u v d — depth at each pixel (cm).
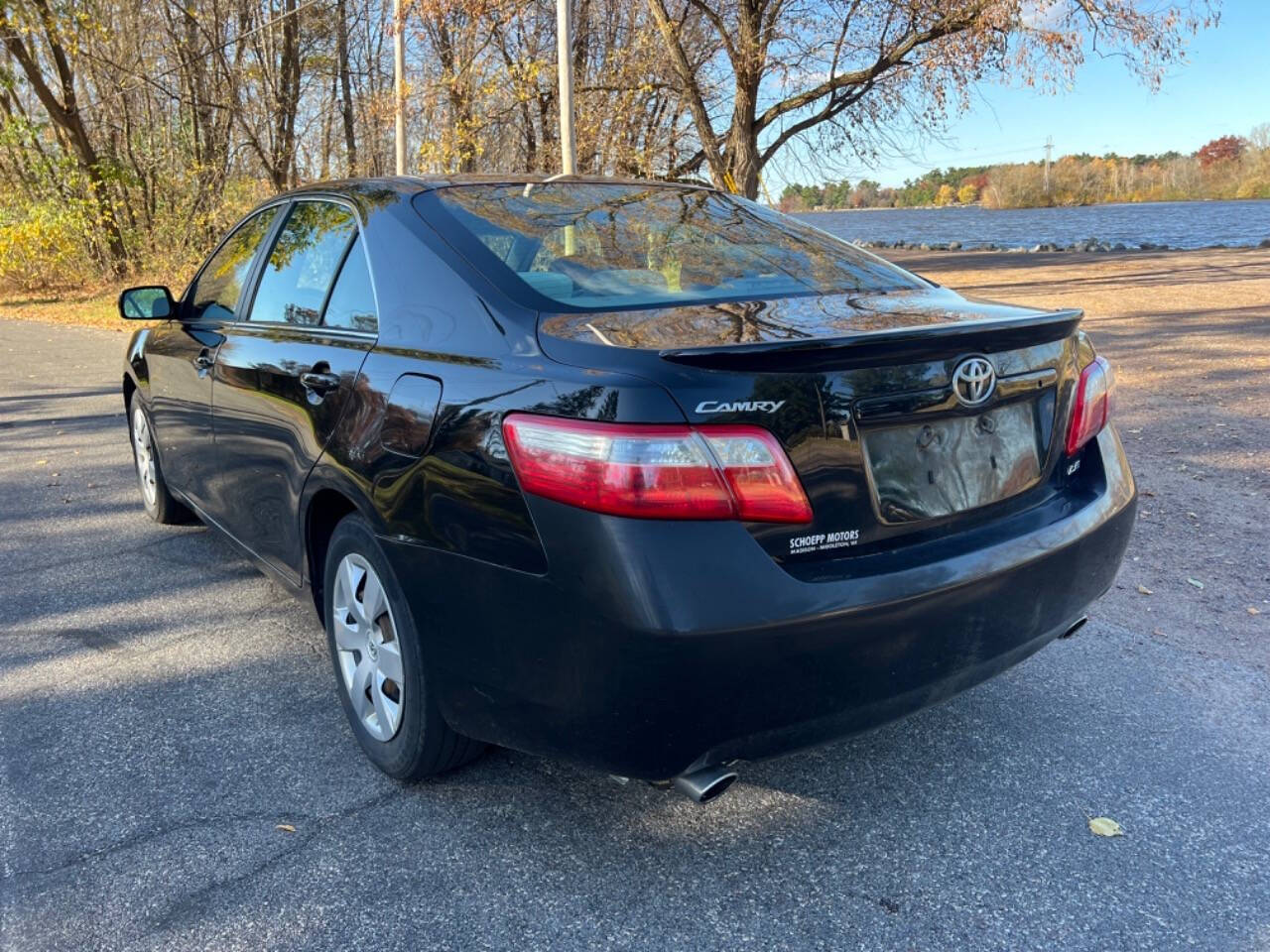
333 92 2833
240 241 407
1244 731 311
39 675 350
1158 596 422
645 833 259
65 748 301
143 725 315
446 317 263
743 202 370
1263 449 653
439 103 2056
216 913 227
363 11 2739
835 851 251
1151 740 306
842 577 216
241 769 289
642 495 201
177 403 428
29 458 686
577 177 354
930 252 3838
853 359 220
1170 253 3036
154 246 2564
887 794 277
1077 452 278
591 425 208
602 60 1984
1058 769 290
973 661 240
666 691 204
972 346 240
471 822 263
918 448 234
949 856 249
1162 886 237
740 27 1642
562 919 226
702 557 203
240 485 367
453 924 224
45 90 2320
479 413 232
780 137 1784
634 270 283
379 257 296
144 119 2677
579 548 208
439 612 243
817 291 286
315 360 303
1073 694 336
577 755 223
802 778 286
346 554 288
